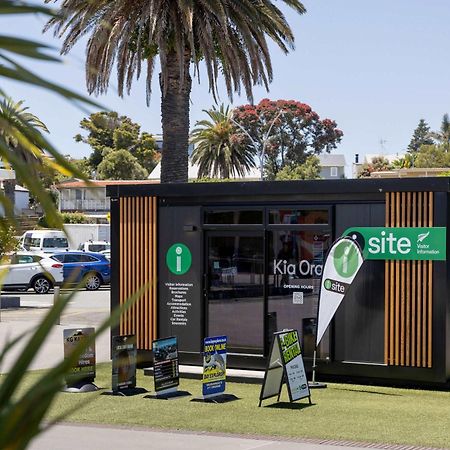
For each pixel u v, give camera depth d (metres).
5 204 1.61
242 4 22.27
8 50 1.37
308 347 13.79
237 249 14.46
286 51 23.92
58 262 34.44
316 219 13.77
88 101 1.45
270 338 14.16
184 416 10.58
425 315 12.97
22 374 1.48
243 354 14.30
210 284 14.70
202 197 14.73
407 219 13.08
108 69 20.27
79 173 1.59
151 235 15.15
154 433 9.55
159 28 22.03
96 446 8.89
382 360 13.25
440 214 12.88
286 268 14.02
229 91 23.58
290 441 9.09
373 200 13.32
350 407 11.20
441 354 12.88
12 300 27.88
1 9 1.37
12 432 1.38
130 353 12.23
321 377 13.69
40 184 1.53
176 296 14.95
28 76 1.39
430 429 9.70
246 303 14.35
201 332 14.72
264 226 14.19
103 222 62.72
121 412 10.81
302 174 85.12
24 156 1.58
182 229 14.90
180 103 24.17
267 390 11.33
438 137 110.62
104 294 34.38
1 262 1.82
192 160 75.50
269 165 88.19
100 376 13.84
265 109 87.75
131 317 15.30
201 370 14.29
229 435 9.43
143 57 24.23
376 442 9.01
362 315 13.38
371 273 13.34
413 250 13.05
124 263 15.38
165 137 24.38
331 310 12.66
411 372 13.05
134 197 15.28
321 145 88.50
